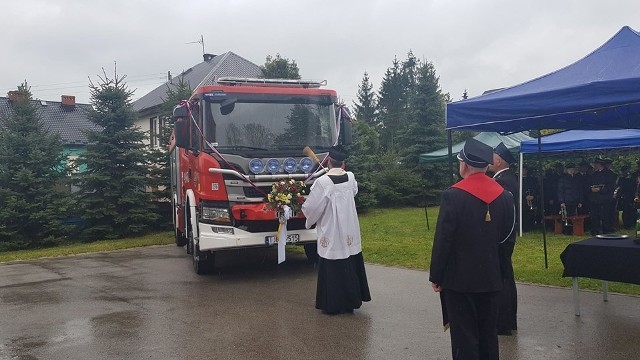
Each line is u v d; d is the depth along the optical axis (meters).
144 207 17.72
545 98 6.51
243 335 5.77
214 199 8.40
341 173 6.62
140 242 15.21
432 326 5.97
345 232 6.48
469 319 4.00
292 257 11.24
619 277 5.62
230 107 8.66
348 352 5.18
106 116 17.77
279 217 7.95
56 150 17.83
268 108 8.84
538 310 6.36
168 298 7.64
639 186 14.31
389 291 7.69
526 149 13.93
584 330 5.59
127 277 9.55
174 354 5.23
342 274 6.51
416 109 27.11
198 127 8.71
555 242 11.98
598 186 13.35
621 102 5.84
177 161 12.49
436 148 26.33
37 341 5.76
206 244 8.47
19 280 9.71
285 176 8.47
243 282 8.70
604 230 13.42
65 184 17.78
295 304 7.10
